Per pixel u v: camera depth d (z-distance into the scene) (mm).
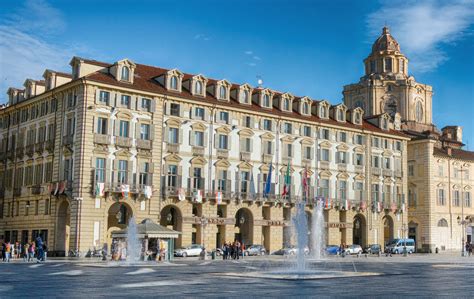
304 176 86062
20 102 82062
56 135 73938
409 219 111062
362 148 96500
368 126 99562
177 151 76312
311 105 92562
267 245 84562
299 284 30844
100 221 69375
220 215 81312
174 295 25078
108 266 50000
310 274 38594
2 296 24688
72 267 48062
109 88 71312
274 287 29000
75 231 67625
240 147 82250
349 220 93062
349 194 93750
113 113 71562
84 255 67562
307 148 89625
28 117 81250
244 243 84312
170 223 77875
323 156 91250
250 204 82625
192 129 77938
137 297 24234
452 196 113062
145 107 74438
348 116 97812
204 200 78062
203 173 78312
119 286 29625
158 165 74438
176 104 77125
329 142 92000
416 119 124375
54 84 78750
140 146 73125
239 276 36969
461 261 66125
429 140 109062
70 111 72125
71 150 70438
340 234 92312
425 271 44875
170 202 75312
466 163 116500
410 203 111250
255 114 84000
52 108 75938
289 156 87375
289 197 86062
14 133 84125
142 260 60781
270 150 85312
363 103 126938
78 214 67750
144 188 72188
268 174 83875
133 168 72500
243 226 85062
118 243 61656
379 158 98938
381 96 124875
